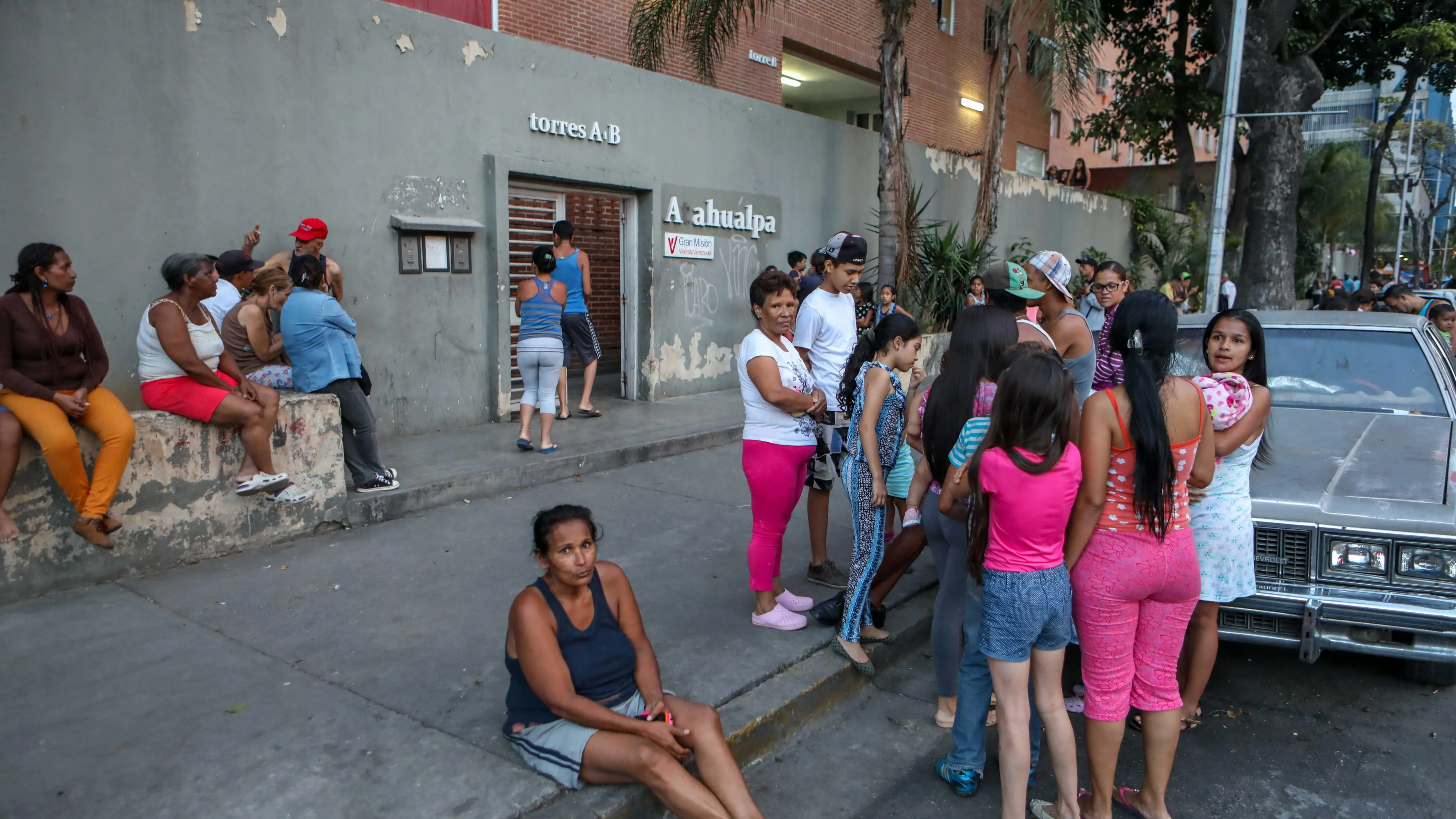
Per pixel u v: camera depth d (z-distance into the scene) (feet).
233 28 20.36
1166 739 9.96
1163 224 75.10
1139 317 9.62
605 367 38.91
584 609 9.89
